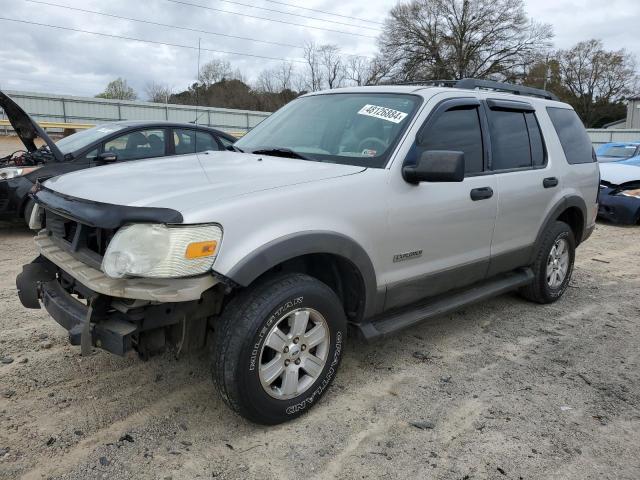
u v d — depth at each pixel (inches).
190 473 100.2
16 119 180.4
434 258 142.0
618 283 237.0
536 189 176.1
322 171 123.3
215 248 98.1
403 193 130.0
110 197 104.0
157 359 143.0
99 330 101.3
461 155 120.0
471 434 115.6
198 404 123.0
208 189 107.0
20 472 98.8
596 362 153.6
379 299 129.6
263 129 167.2
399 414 122.3
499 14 1972.2
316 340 117.3
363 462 105.1
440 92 149.1
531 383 139.4
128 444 108.1
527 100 186.7
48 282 122.5
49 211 125.2
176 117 1633.9
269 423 113.2
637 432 118.7
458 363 149.4
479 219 152.7
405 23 2005.4
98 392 126.7
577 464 106.9
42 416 116.4
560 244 197.9
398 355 152.9
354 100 154.5
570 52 2753.4
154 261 94.7
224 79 2064.5
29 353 144.8
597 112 2783.0
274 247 104.0
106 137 280.8
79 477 98.2
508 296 211.2
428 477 101.6
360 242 120.6
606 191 388.2
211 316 117.1
